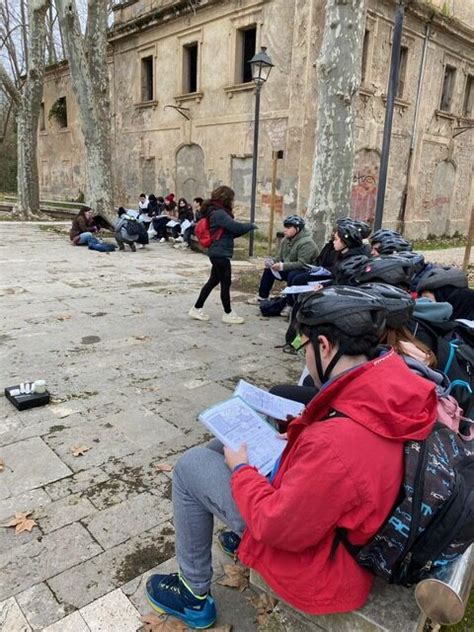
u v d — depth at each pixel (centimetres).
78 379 432
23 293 739
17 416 359
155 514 259
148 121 2000
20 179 2011
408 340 187
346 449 127
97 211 1617
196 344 542
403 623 141
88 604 203
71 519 253
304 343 149
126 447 323
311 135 1430
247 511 147
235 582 218
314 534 134
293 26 1406
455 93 1836
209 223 596
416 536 132
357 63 812
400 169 1711
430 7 1564
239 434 179
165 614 199
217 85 1672
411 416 130
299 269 582
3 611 199
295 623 163
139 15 1942
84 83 1527
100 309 668
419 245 1705
